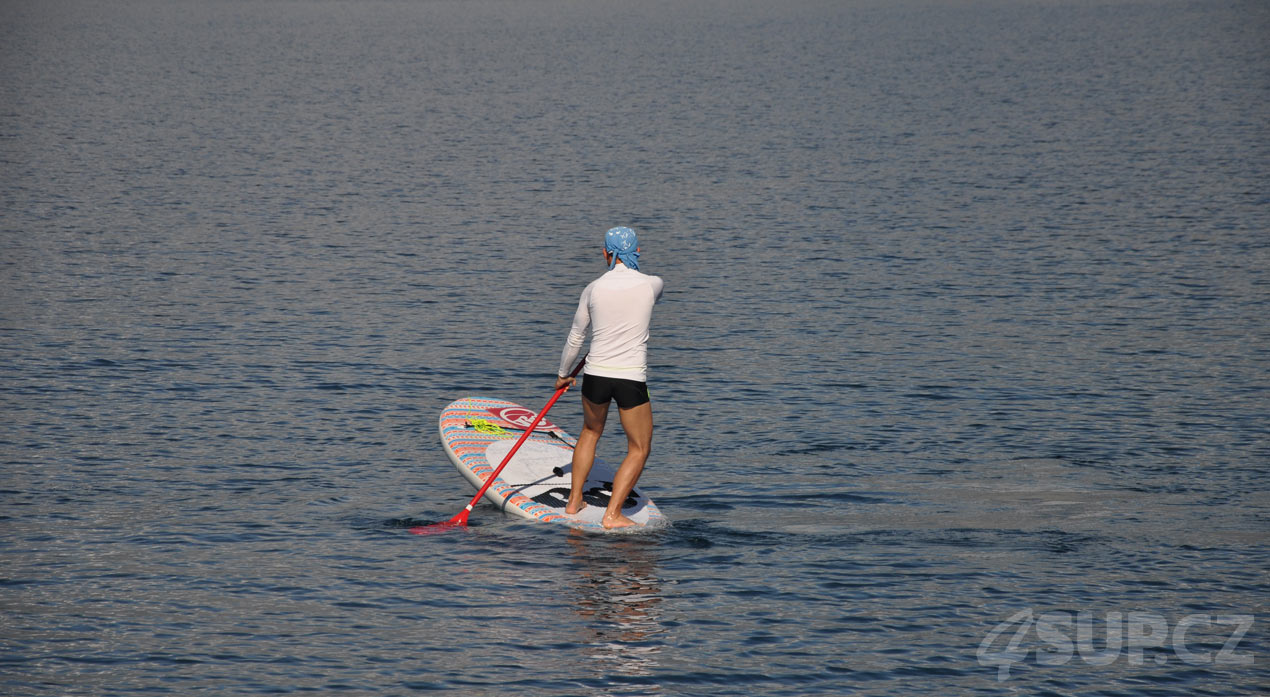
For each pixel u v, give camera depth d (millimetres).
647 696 24312
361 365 53406
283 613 27922
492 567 30781
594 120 166000
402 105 184000
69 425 43625
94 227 89500
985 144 140750
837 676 25203
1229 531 33531
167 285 70188
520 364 54156
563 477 37031
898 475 38750
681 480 38219
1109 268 75062
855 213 97062
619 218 95625
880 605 28594
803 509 35438
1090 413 46031
